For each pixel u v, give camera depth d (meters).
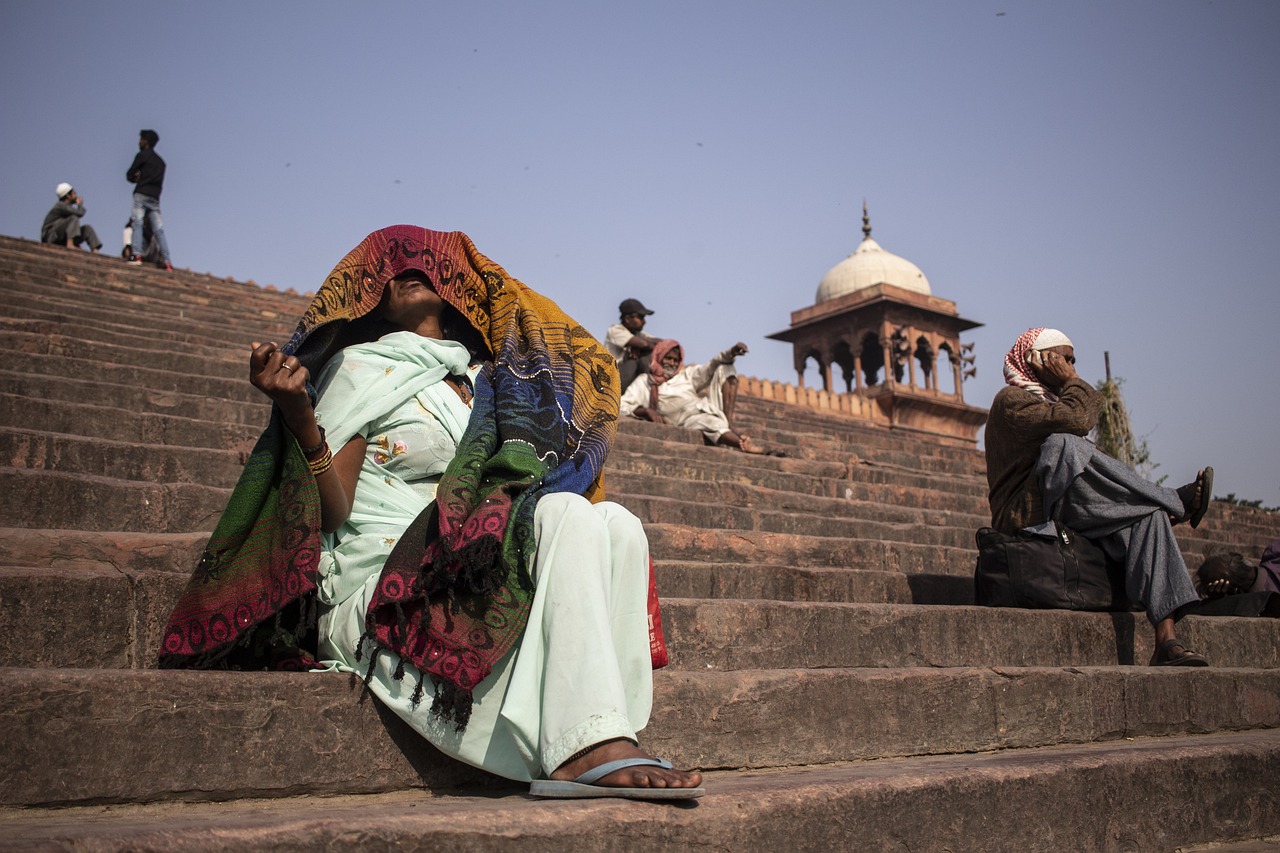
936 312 23.27
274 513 2.80
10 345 7.10
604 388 3.38
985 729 3.81
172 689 2.41
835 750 3.41
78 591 2.91
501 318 3.29
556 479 2.90
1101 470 4.93
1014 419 5.18
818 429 13.32
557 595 2.57
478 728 2.65
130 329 8.81
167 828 1.97
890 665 4.24
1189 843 3.46
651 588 2.90
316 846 2.01
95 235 14.98
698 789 2.39
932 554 6.88
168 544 3.82
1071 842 3.15
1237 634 5.47
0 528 3.65
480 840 2.16
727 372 9.95
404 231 3.28
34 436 4.75
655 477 7.22
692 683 3.17
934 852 2.84
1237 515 12.09
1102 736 4.14
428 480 3.04
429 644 2.62
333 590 2.84
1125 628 5.01
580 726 2.46
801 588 5.22
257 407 6.67
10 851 1.76
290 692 2.55
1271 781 3.74
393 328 3.32
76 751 2.29
